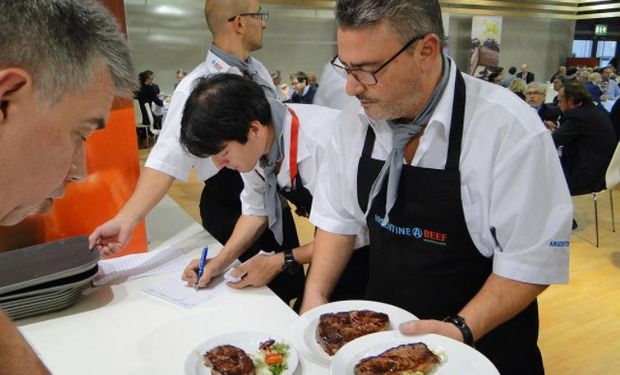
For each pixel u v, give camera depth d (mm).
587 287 2930
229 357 884
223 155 1221
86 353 967
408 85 911
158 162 1479
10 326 448
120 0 1251
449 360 837
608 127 3518
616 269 3170
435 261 1030
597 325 2543
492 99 955
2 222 519
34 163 472
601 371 2191
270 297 1192
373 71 884
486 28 11078
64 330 1055
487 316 940
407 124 1006
